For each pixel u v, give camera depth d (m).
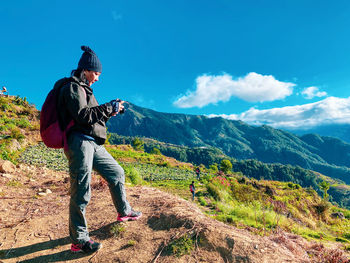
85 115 1.89
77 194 2.09
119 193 2.52
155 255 2.13
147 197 3.85
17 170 8.23
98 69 2.18
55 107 1.97
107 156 2.36
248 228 5.15
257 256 2.04
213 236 2.29
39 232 2.77
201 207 12.25
